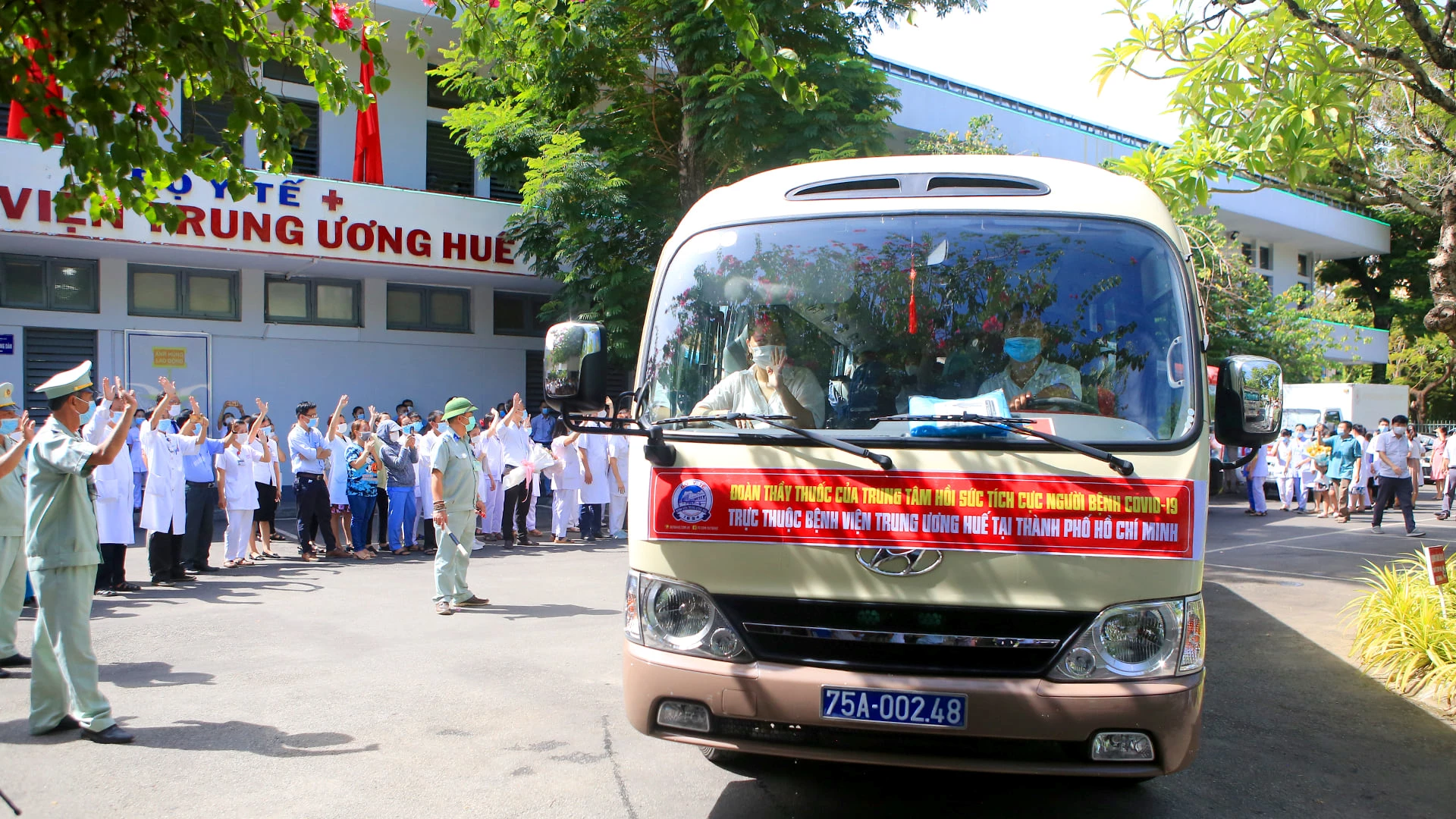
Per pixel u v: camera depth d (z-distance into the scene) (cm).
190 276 1563
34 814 411
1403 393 2327
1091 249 386
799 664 353
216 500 1081
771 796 443
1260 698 616
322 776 456
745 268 409
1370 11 693
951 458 350
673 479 372
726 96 1266
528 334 1889
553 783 452
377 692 585
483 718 541
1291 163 685
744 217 420
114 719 526
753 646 358
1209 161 718
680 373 407
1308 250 3500
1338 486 1731
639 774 465
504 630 753
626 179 1436
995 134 2094
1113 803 445
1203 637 349
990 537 345
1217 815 434
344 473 1181
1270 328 2275
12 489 629
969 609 345
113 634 728
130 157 396
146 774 456
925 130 2202
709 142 1323
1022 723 332
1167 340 368
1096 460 343
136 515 1448
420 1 1594
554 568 1087
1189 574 342
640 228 1423
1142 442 349
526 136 1454
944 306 387
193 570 1036
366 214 1509
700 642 362
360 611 823
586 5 1309
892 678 341
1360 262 3750
